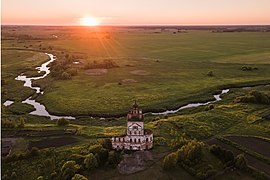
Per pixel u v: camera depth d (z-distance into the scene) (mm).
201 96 181000
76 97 177125
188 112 152375
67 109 158375
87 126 130875
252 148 105312
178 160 92000
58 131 120062
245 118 137250
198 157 93125
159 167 90562
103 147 100188
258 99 158875
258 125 128875
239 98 163375
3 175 88250
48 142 109812
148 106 162250
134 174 87438
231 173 88250
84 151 98812
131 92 187125
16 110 156875
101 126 135250
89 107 160750
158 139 108062
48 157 96938
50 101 171000
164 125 125125
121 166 91312
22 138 113438
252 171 88625
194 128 122500
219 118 135250
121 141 100000
